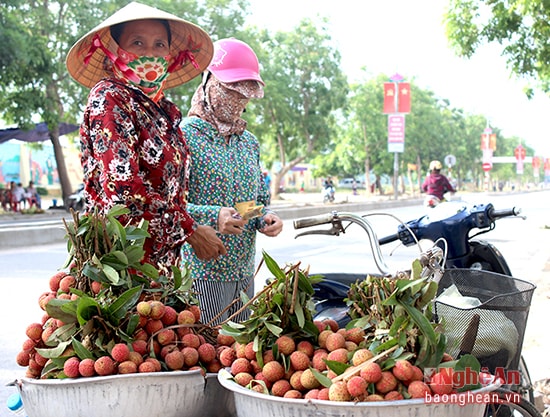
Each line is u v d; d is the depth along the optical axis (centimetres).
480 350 265
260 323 228
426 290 217
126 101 260
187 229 270
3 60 2247
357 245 1393
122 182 254
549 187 13300
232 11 2989
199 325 246
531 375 502
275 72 3875
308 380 210
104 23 269
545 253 1213
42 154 5712
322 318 295
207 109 320
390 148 3809
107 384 215
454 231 368
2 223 2198
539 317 674
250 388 216
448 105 7794
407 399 196
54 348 227
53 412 222
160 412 220
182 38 302
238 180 324
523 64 1656
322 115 4072
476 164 9481
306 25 3978
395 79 3744
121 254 234
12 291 871
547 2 1306
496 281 303
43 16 2564
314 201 4422
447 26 1648
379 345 215
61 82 2675
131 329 229
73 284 239
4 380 511
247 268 330
